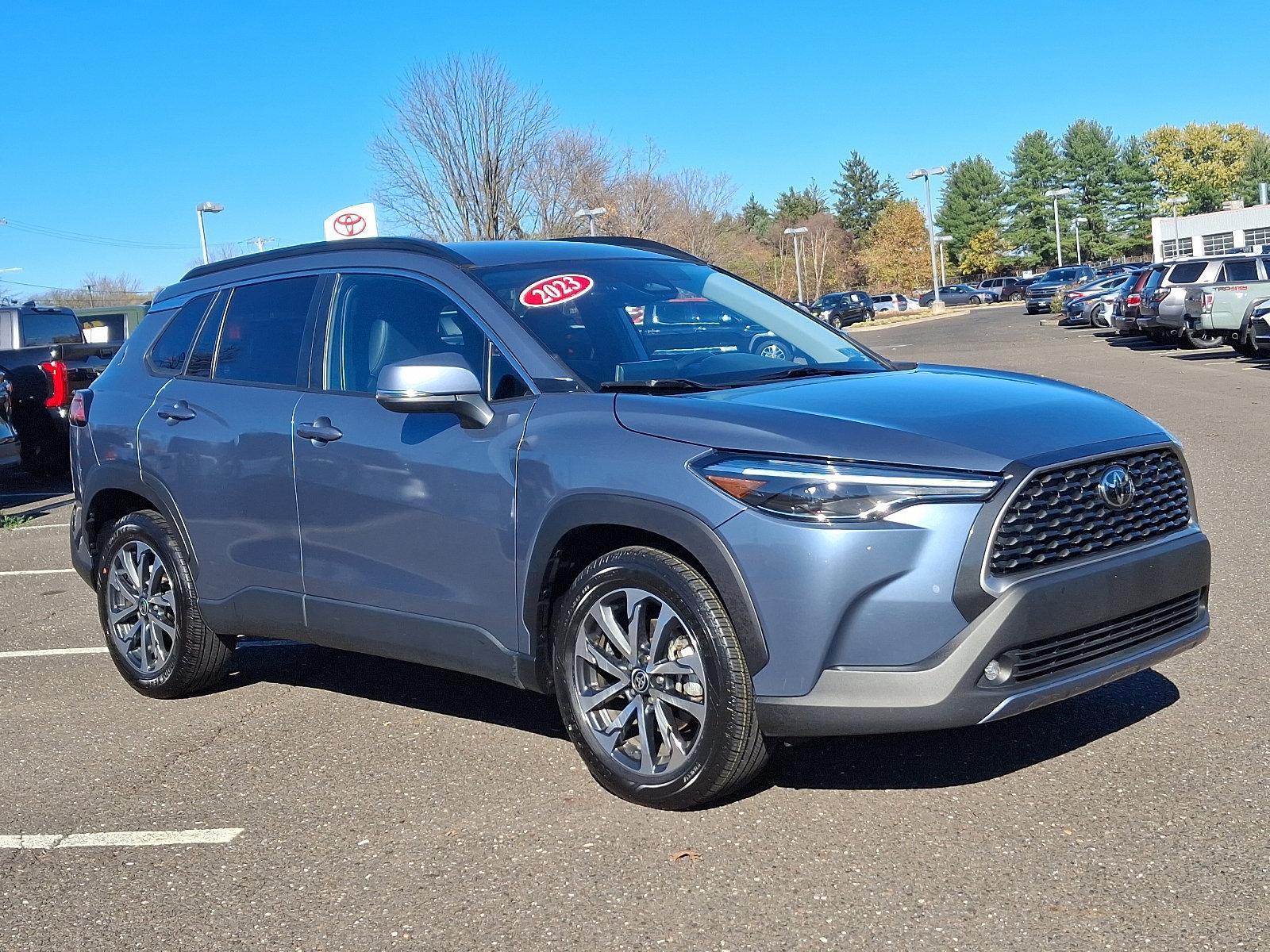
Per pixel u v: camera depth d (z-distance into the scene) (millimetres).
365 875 3678
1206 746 4211
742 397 3943
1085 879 3332
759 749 3746
